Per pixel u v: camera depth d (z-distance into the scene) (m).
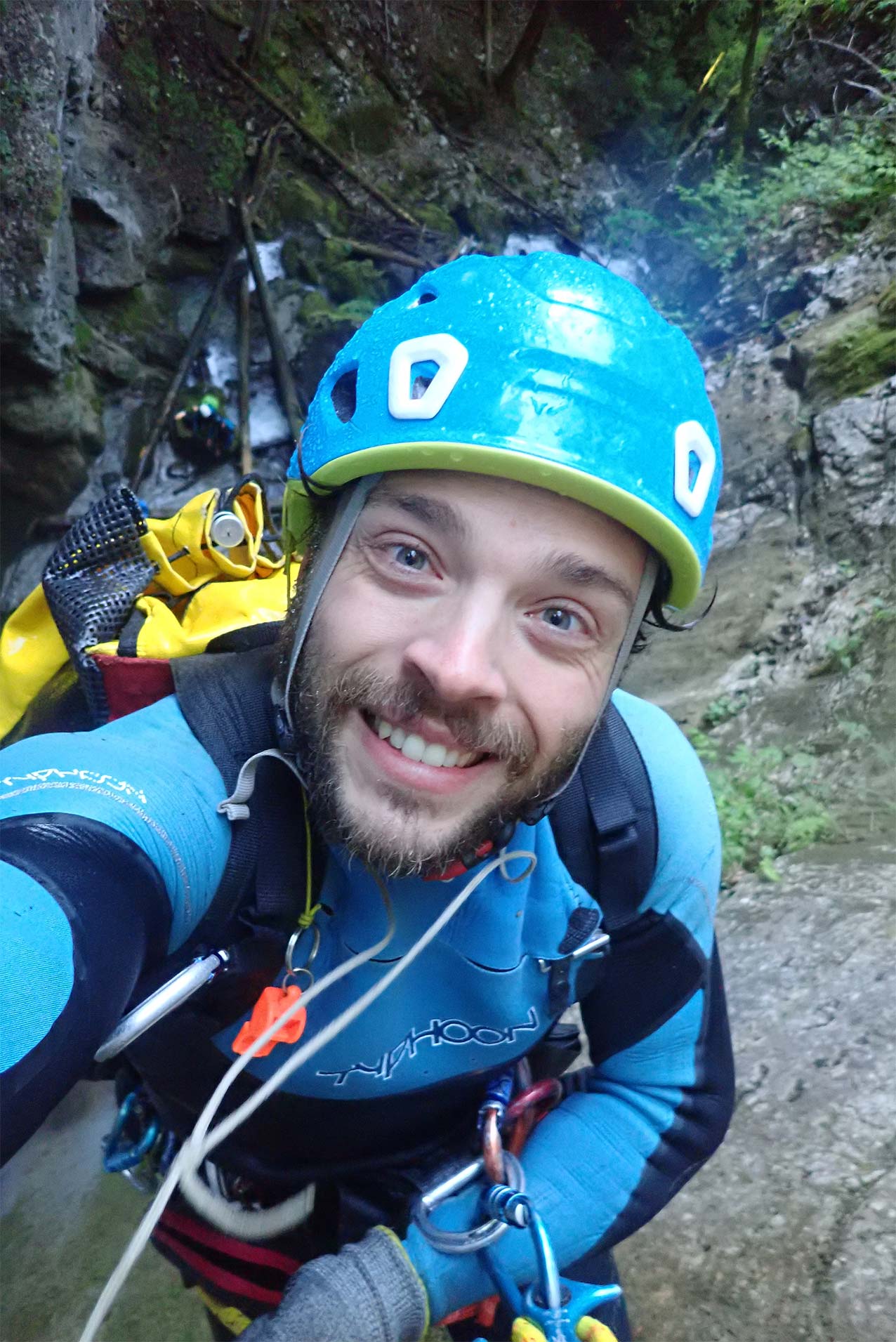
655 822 1.20
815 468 5.81
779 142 8.39
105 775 0.95
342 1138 1.28
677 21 11.36
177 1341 2.17
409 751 0.94
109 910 0.84
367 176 9.38
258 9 8.92
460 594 0.92
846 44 9.49
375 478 0.98
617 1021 1.31
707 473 1.03
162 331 7.76
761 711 4.61
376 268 8.95
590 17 11.46
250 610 1.53
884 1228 2.00
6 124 5.97
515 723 0.94
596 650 0.98
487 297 0.98
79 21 6.97
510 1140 1.32
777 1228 2.08
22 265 6.13
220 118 8.45
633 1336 1.93
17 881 0.80
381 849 0.95
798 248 7.78
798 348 6.50
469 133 10.41
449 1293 1.17
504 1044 1.23
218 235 8.21
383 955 1.12
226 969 1.02
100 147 7.43
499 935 1.12
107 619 1.46
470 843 0.98
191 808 0.98
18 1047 0.74
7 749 1.00
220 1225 1.18
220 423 7.40
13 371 6.30
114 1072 1.48
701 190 8.91
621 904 1.20
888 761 3.87
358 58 9.66
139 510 1.59
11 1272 2.37
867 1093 2.36
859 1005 2.64
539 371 0.93
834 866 3.38
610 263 10.18
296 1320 1.05
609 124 11.34
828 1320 1.86
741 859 3.58
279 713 1.05
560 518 0.92
